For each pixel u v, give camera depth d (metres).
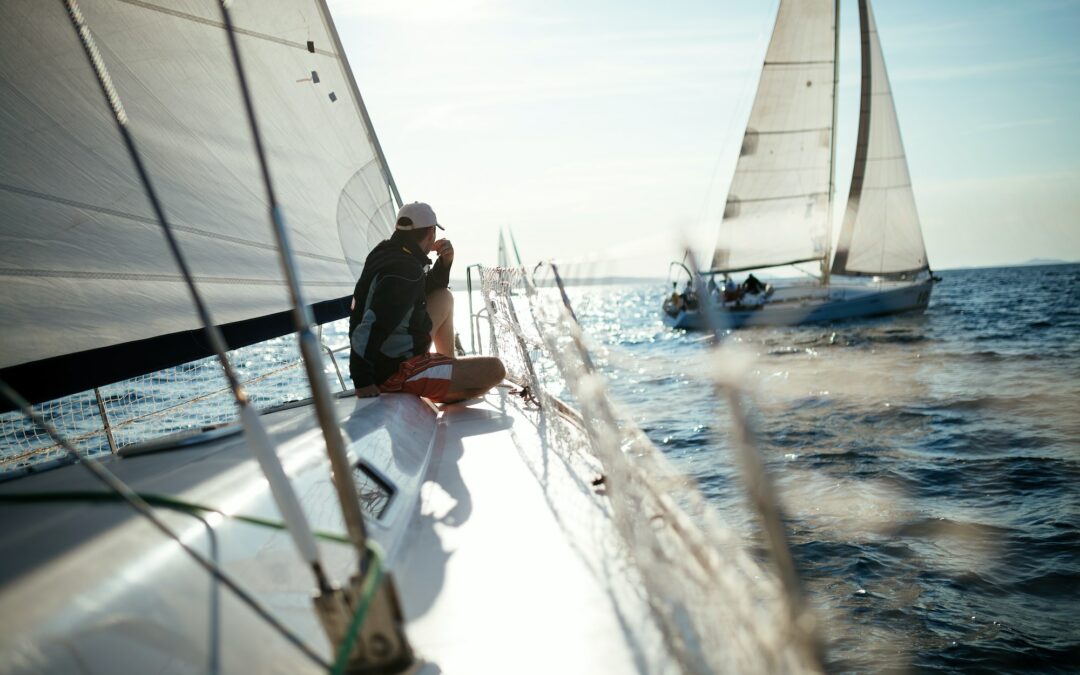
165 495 1.28
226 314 3.11
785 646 0.70
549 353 2.25
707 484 7.76
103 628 0.84
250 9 3.67
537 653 1.29
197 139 3.04
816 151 29.58
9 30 2.39
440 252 3.81
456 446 2.77
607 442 1.53
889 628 5.01
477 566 1.66
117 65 2.75
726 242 29.45
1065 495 7.68
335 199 4.16
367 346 3.10
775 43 28.73
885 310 27.88
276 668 1.02
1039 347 21.44
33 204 2.40
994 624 5.01
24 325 2.36
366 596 0.96
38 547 0.95
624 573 1.56
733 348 0.66
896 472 8.85
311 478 1.62
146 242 2.73
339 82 4.24
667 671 1.20
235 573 1.11
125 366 2.64
